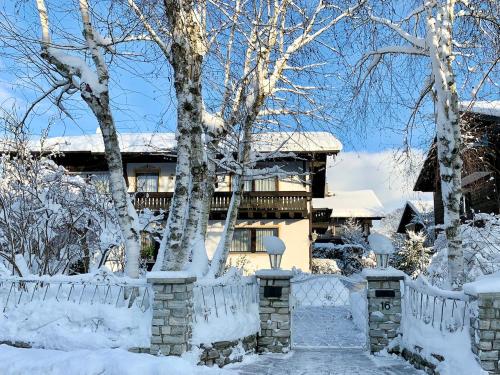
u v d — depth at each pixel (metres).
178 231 7.77
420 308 7.44
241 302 8.38
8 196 10.30
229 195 21.69
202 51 8.12
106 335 6.96
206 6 8.92
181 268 7.77
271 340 8.67
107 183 14.34
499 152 15.18
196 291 7.48
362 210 36.84
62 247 10.85
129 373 5.53
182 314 6.81
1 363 6.06
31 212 10.09
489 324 5.52
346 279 9.63
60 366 5.88
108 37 8.59
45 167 11.71
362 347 9.05
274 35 10.12
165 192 21.12
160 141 20.97
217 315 7.64
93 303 7.29
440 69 8.62
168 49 8.44
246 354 8.12
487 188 16.80
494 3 8.66
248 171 11.09
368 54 10.15
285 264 21.67
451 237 8.50
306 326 11.73
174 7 7.49
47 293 7.62
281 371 7.03
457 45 9.37
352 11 9.95
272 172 11.68
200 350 7.06
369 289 8.52
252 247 21.88
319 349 8.91
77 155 21.59
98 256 12.77
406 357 7.80
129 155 21.03
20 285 7.83
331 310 14.57
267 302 8.85
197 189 7.91
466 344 5.90
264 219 22.06
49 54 8.24
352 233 31.81
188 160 7.86
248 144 10.94
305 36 10.41
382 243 8.80
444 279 10.84
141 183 22.20
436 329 6.78
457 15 9.23
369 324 8.45
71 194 11.93
